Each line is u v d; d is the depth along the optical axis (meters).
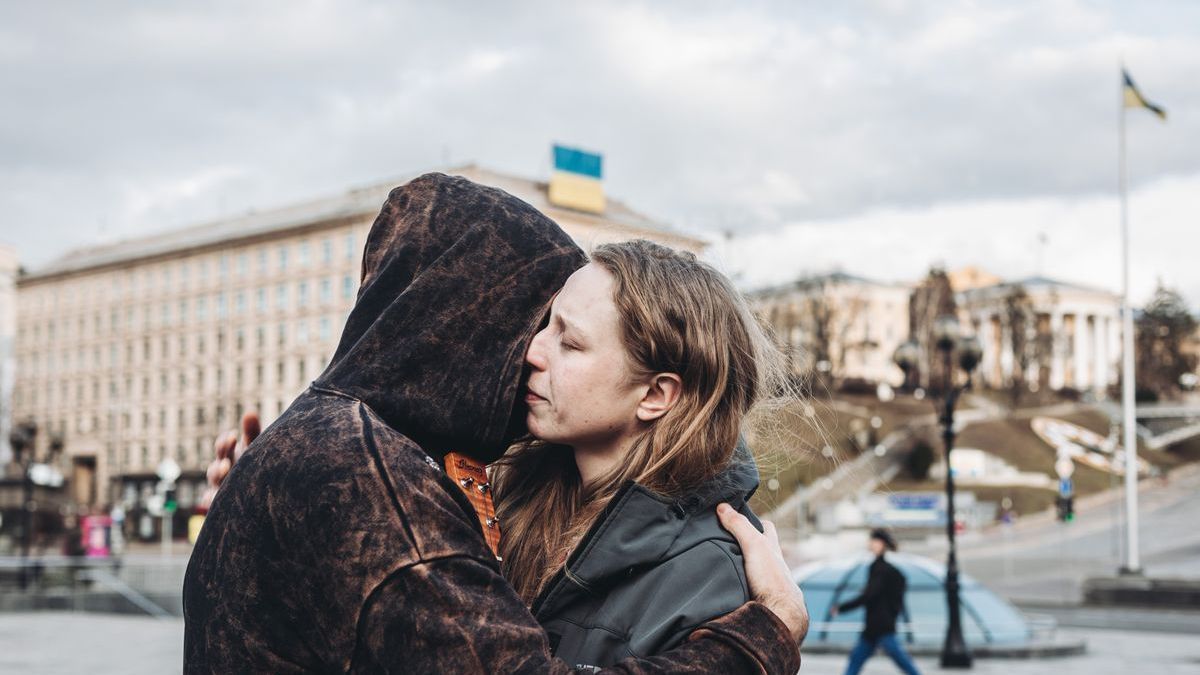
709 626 1.25
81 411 94.44
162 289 89.75
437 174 1.46
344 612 1.14
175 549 64.38
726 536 1.39
